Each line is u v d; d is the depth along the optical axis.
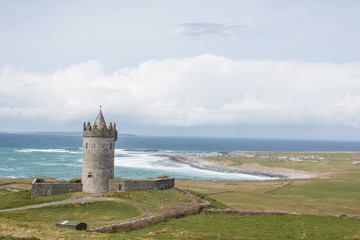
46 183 61.44
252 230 43.88
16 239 30.42
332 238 40.00
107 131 63.56
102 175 63.12
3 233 32.22
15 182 107.44
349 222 48.44
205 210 55.22
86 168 63.22
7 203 56.75
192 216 52.38
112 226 42.22
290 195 94.06
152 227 44.88
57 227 39.53
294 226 46.03
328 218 50.97
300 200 85.06
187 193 66.00
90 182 62.66
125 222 45.72
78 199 58.56
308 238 39.97
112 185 63.78
